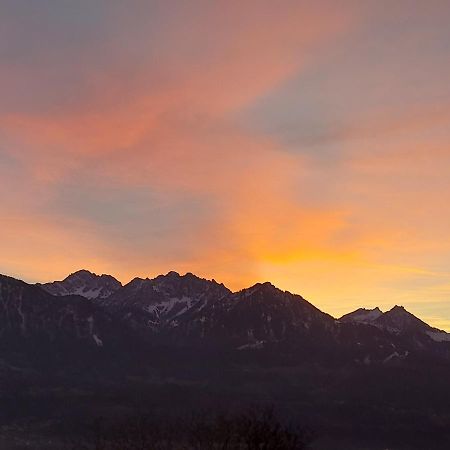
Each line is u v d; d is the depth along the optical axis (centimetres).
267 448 7481
